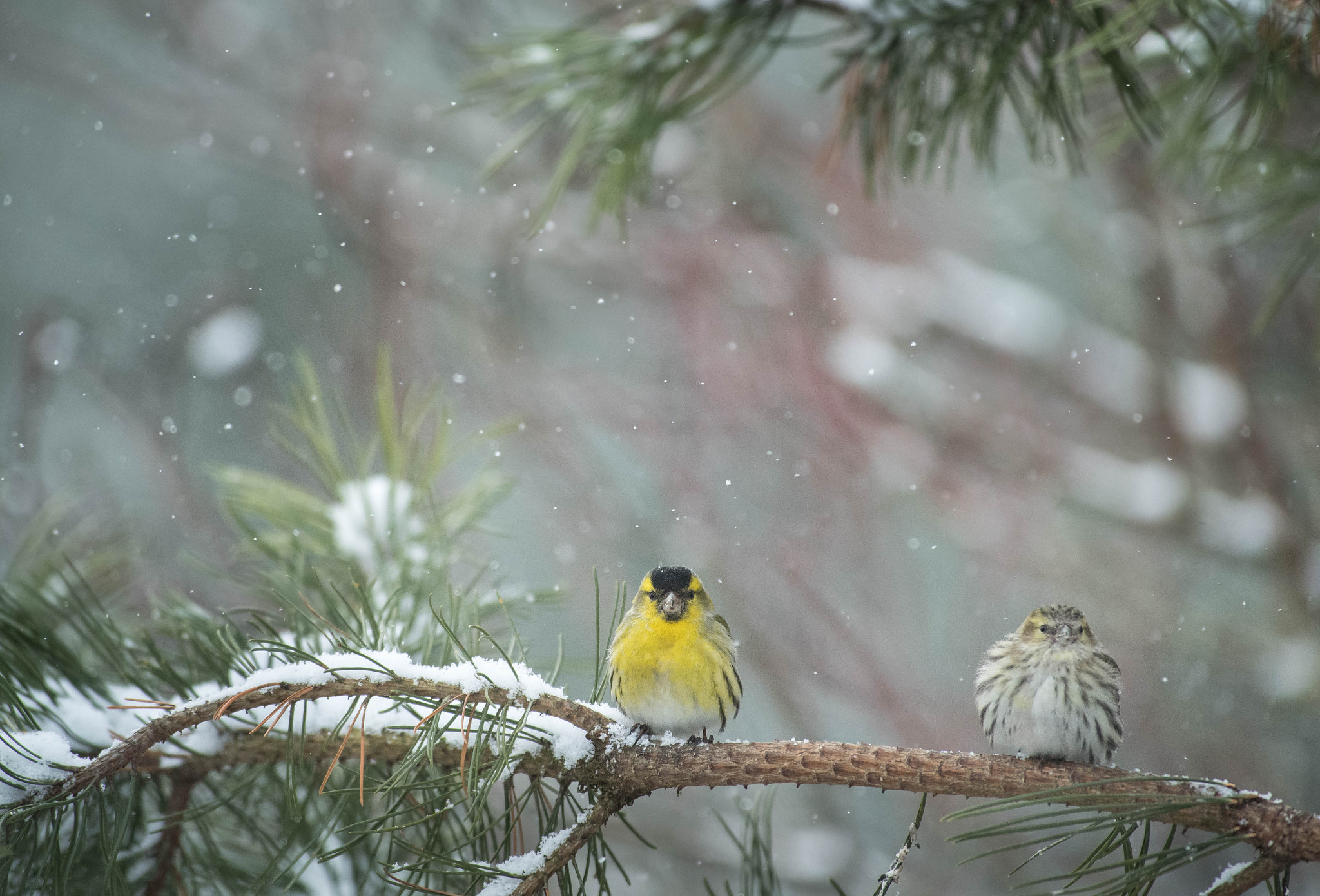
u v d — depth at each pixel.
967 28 5.28
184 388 15.55
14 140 19.06
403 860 4.95
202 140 18.73
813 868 13.78
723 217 18.11
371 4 18.42
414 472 6.12
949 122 5.55
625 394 16.81
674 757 4.50
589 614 15.22
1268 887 3.85
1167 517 15.26
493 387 16.59
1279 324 15.59
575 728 4.53
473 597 5.59
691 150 18.00
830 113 19.36
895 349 17.98
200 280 17.14
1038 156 5.41
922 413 17.14
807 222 19.44
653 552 16.19
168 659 4.98
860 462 16.78
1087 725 6.56
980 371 18.12
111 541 6.43
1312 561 14.23
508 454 16.41
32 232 18.67
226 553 10.31
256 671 4.42
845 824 14.40
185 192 19.20
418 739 4.16
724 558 16.03
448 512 6.06
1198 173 6.12
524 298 17.44
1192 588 15.94
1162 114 5.35
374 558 5.82
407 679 4.28
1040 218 18.44
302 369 6.27
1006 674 6.77
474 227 17.42
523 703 4.39
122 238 18.89
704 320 17.08
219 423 15.83
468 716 4.32
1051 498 16.53
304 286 18.31
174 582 7.30
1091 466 16.36
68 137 19.20
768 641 15.62
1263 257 15.06
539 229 5.27
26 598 5.13
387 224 16.94
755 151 18.66
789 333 17.11
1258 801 3.86
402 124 18.53
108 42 19.23
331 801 5.04
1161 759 14.00
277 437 6.18
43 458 12.84
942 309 17.88
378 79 18.97
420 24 15.91
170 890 4.76
